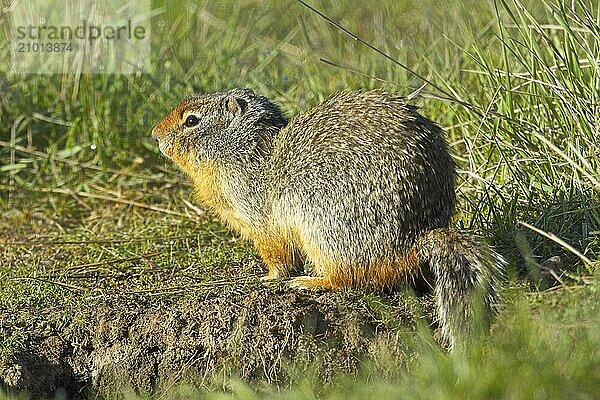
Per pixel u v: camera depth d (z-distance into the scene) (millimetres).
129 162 14844
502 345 8312
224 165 10797
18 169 14445
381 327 9906
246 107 10805
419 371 8703
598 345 8336
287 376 9938
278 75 16547
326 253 10070
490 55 13531
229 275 11391
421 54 15391
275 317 10016
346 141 9992
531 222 10984
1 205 14008
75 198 14227
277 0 19469
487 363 8289
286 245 10719
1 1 15688
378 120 10000
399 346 9750
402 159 9789
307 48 17406
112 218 13719
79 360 10219
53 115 15133
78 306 10555
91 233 13211
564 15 11398
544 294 9617
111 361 10195
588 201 10852
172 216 13633
